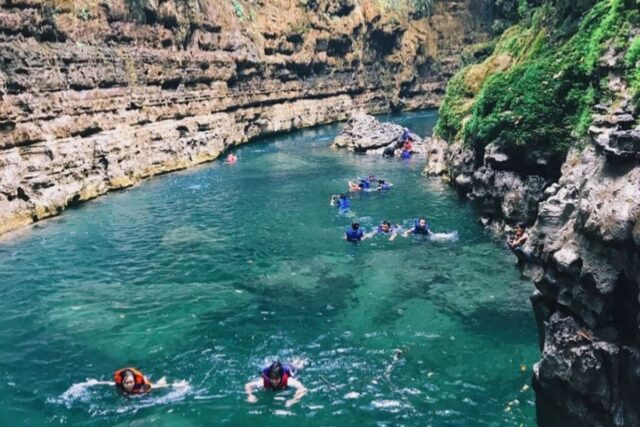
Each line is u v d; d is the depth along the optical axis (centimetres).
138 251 2048
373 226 2250
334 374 1202
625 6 1666
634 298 748
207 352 1310
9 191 2377
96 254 2028
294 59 5831
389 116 6869
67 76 2962
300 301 1563
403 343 1313
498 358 1234
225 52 4712
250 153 4378
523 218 1947
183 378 1213
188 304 1568
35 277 1814
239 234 2214
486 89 2214
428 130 5453
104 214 2591
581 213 830
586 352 807
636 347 753
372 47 7156
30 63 2686
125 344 1360
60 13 3031
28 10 2752
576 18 2064
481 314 1435
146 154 3500
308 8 6181
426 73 7812
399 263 1812
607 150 841
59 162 2683
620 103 1515
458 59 7925
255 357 1282
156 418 1080
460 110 2884
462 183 2558
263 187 3081
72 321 1488
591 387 806
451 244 1977
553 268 875
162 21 3953
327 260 1877
